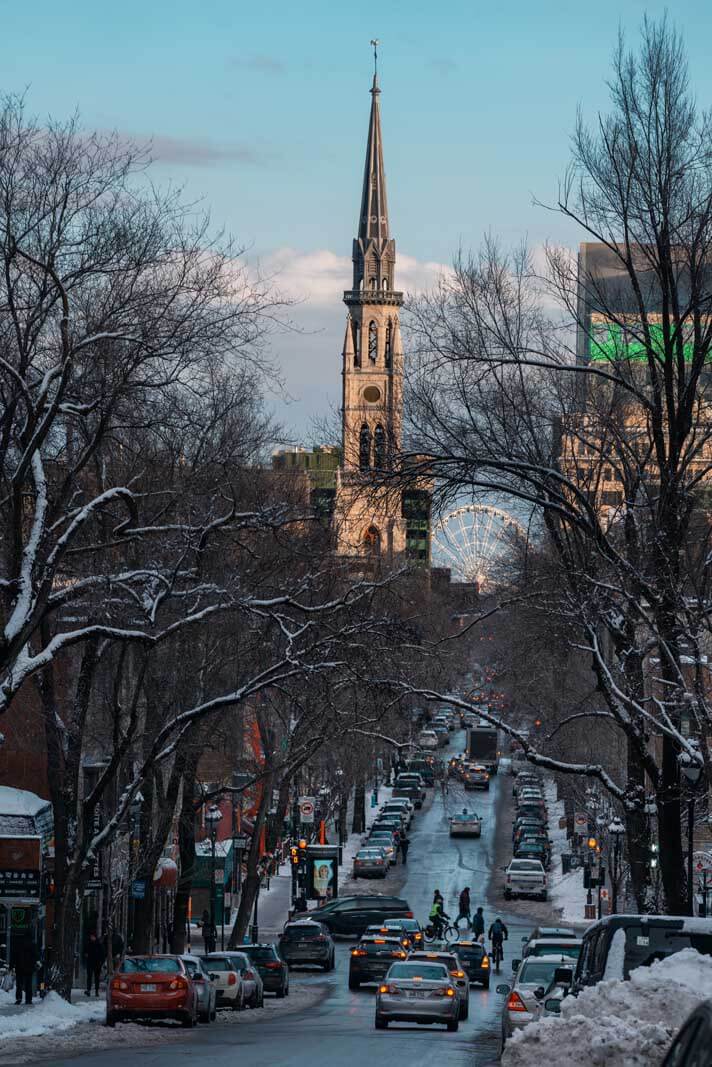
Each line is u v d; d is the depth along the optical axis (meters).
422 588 66.50
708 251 38.81
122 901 71.19
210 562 48.94
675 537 37.50
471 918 99.06
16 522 33.00
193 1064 27.14
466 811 142.12
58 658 59.19
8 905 51.53
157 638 38.22
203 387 43.53
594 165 43.94
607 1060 18.42
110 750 63.28
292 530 52.31
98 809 67.12
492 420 39.25
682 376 38.00
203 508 44.03
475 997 66.50
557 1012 27.23
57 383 36.94
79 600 43.16
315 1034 38.91
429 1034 42.88
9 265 33.19
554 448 40.44
